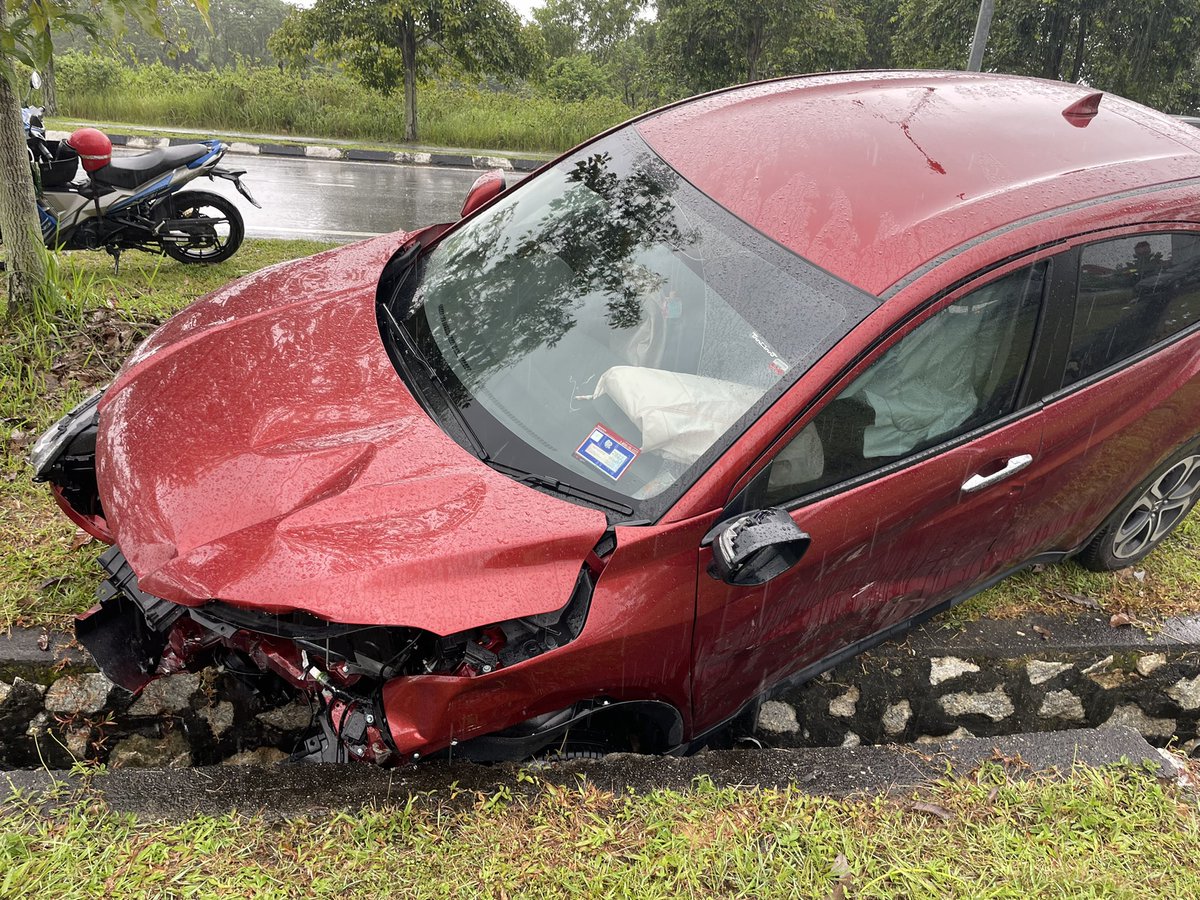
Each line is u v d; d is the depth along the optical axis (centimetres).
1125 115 348
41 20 384
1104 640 362
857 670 344
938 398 270
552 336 272
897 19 2542
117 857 208
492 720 223
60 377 431
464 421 254
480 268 307
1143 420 326
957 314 262
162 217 685
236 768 241
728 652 258
